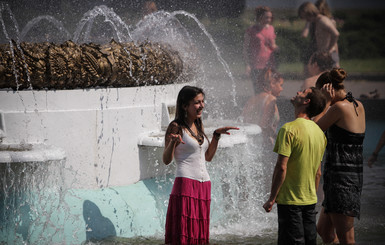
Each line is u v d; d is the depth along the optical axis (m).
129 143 12.83
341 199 10.68
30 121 11.55
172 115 14.60
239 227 12.70
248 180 15.06
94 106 12.22
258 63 27.88
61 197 11.34
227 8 40.69
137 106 13.21
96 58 12.13
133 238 11.68
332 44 28.47
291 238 9.71
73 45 12.14
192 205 10.37
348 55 57.34
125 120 12.73
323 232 11.58
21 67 11.30
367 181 17.39
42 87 11.63
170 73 14.71
